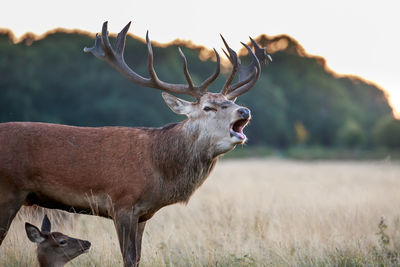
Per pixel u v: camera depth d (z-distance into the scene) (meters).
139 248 15.09
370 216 21.27
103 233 16.98
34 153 14.07
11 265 14.88
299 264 15.24
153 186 14.58
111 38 98.25
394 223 19.67
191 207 24.19
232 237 17.83
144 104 134.00
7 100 116.81
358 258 15.57
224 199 25.41
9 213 13.90
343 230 18.95
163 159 14.73
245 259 15.95
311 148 175.38
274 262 15.55
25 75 124.75
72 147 14.37
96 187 14.33
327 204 25.02
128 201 14.30
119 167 14.38
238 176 51.59
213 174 54.47
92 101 132.88
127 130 15.01
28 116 119.00
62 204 14.55
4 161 13.74
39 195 14.39
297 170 67.00
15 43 139.25
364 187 34.50
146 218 15.02
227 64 173.00
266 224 20.28
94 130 14.86
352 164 96.12
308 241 17.58
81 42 151.88
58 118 127.31
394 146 196.75
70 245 14.41
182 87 15.56
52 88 132.50
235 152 128.25
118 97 135.12
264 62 17.58
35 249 15.39
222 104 15.08
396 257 15.99
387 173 56.09
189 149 14.98
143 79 15.74
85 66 141.38
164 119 133.12
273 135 181.12
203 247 17.05
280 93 190.75
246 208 23.23
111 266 14.94
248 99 178.00
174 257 16.22
